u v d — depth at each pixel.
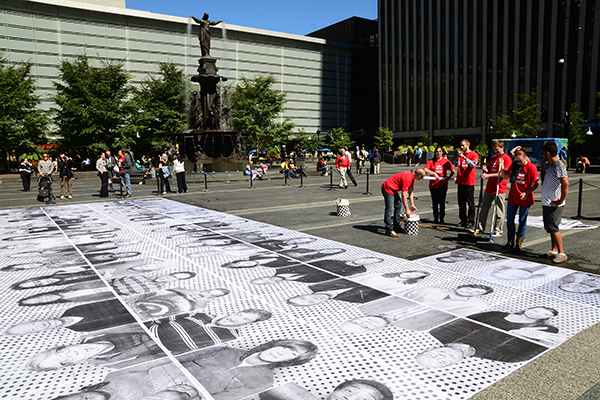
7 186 25.41
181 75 49.22
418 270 5.86
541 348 3.55
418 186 19.23
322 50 77.50
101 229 9.68
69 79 42.06
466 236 8.07
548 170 6.11
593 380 3.05
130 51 59.03
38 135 40.19
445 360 3.38
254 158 44.22
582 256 6.45
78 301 4.91
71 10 54.38
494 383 3.04
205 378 3.14
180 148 29.58
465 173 8.77
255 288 5.27
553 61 46.12
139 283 5.58
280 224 9.80
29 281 5.76
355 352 3.53
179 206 13.60
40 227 10.09
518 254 6.65
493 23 52.31
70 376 3.21
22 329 4.12
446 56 59.44
